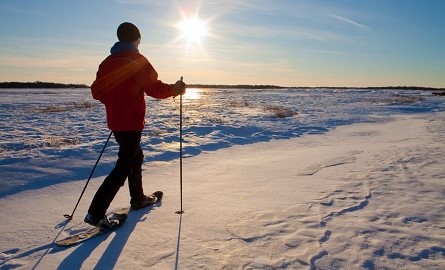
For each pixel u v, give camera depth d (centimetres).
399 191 434
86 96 4712
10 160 637
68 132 1145
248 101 3612
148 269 253
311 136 1084
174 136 966
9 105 2725
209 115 1778
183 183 500
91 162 638
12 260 269
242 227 324
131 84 334
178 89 357
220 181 509
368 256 263
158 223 339
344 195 422
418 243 284
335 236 300
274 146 889
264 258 264
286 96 5247
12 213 379
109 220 334
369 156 687
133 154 347
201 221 342
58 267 257
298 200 405
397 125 1421
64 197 443
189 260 264
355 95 5659
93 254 277
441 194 418
